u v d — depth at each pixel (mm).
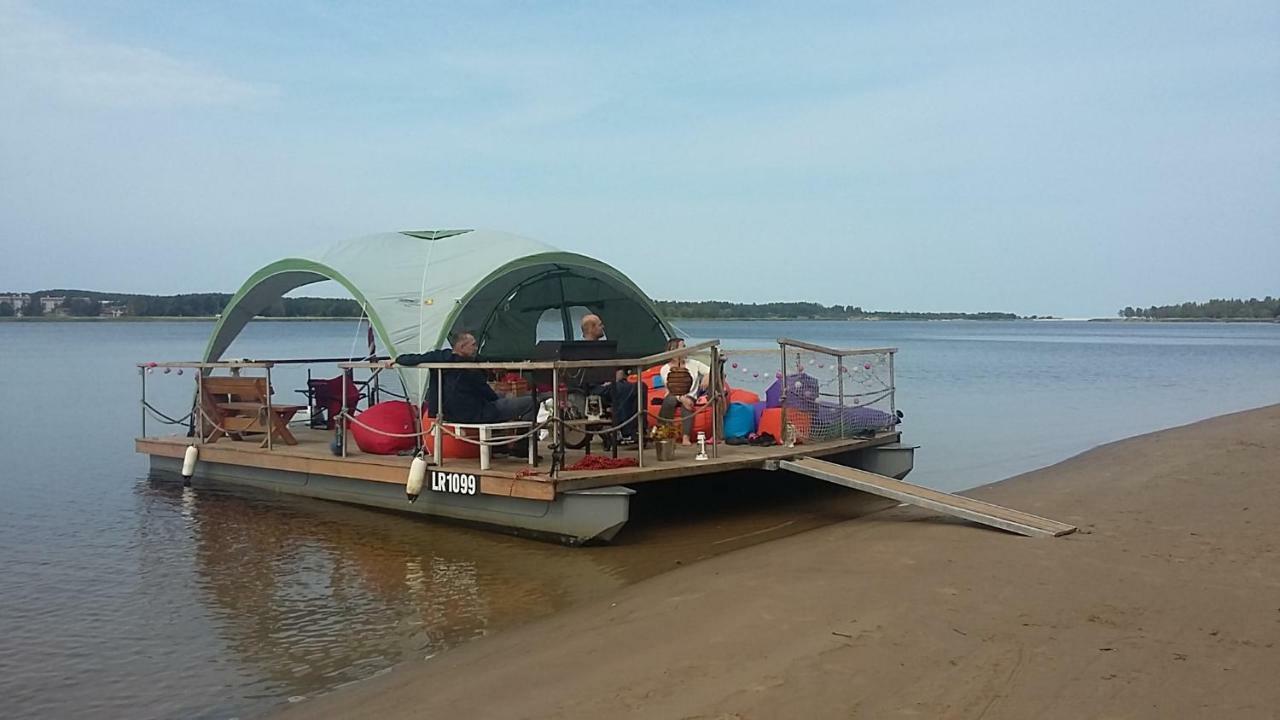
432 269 12750
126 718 5520
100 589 8156
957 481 13344
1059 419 21984
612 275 13422
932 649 5453
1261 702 4613
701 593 6977
